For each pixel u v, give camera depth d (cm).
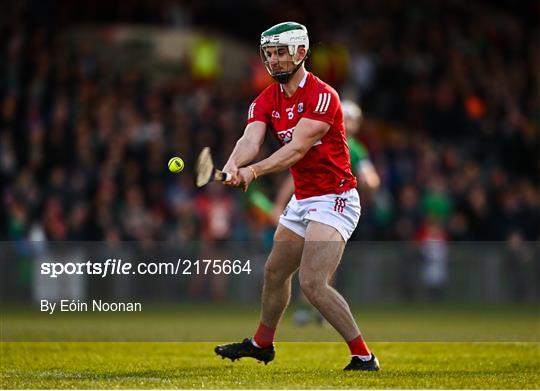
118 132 7969
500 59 10619
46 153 7756
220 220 7412
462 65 9919
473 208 8131
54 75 8500
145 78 9638
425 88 9469
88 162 7669
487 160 9031
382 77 9594
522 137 9269
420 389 2559
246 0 11294
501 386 2653
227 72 10456
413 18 10662
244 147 2931
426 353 3728
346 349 3912
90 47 9962
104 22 10694
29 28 9106
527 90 10150
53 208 7250
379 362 3341
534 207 8256
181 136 7956
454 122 9294
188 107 8519
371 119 9238
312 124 2845
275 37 2833
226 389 2519
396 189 8150
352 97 9056
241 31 11219
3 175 7594
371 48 9900
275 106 2952
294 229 2959
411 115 9294
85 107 8206
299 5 10712
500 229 8125
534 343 4222
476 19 11256
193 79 9344
